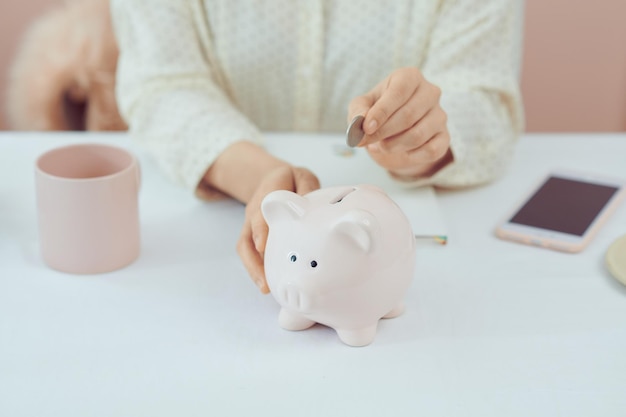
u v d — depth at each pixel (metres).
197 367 0.54
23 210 0.76
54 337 0.57
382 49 1.00
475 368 0.54
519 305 0.62
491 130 0.86
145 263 0.67
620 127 1.61
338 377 0.53
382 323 0.59
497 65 0.93
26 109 1.50
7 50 1.46
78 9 1.41
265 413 0.50
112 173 0.69
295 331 0.58
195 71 0.95
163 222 0.74
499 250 0.70
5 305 0.61
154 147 0.86
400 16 0.98
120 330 0.58
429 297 0.63
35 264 0.67
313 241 0.53
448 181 0.80
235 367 0.54
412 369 0.54
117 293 0.63
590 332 0.59
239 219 0.76
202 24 0.99
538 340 0.57
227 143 0.80
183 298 0.62
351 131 0.62
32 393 0.51
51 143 0.90
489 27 0.92
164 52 0.93
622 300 0.63
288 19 1.00
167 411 0.50
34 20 1.43
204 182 0.82
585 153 0.92
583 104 1.61
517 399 0.51
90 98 1.48
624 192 0.80
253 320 0.60
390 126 0.66
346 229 0.52
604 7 1.52
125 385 0.52
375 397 0.51
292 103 1.06
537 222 0.74
